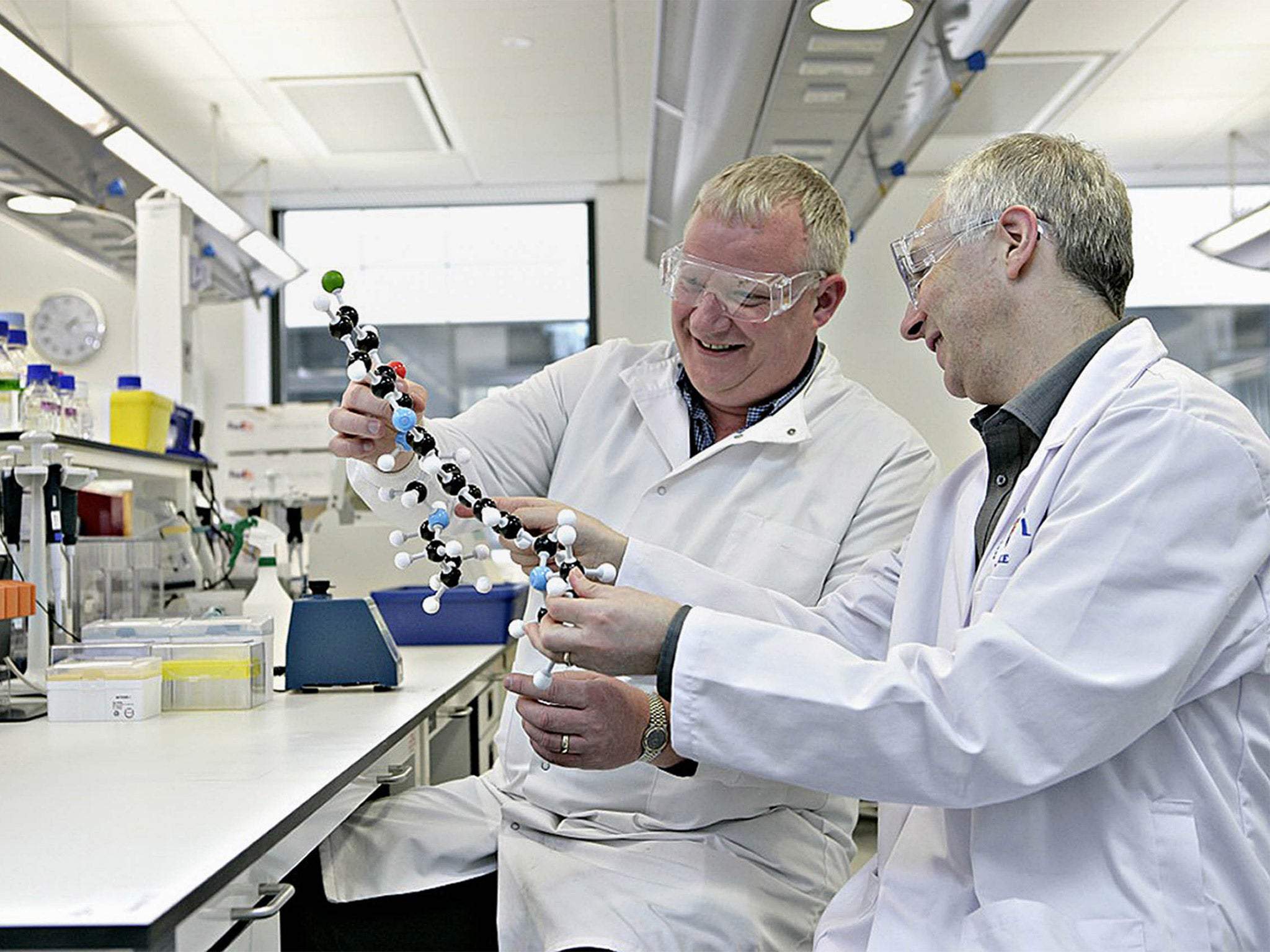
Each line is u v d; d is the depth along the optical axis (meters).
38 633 2.10
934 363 6.79
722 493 1.86
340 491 3.54
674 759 1.48
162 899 0.93
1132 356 1.23
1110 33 4.93
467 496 1.41
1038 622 1.10
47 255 6.58
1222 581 1.09
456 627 3.07
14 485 2.12
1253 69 5.33
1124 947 1.09
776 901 1.58
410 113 5.72
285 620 2.55
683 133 3.89
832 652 1.19
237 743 1.60
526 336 7.37
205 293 5.49
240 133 5.97
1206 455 1.11
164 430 3.01
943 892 1.24
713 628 1.19
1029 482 1.25
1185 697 1.14
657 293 6.96
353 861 1.62
